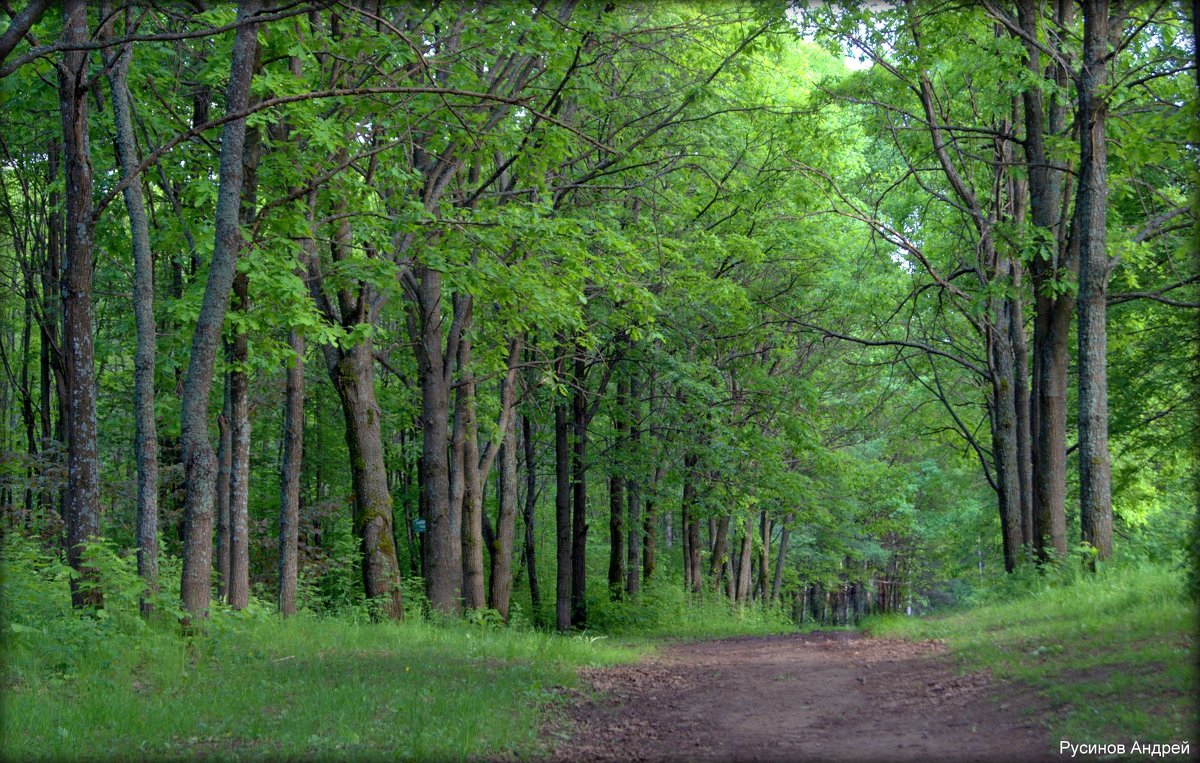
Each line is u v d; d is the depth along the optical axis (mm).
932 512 43281
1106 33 15500
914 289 24234
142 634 11469
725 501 28734
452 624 17938
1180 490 23953
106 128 14969
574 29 15648
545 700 10273
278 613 15344
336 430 30156
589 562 38844
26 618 10734
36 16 8430
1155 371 23469
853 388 32719
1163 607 10641
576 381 26359
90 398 11836
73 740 7789
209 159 15102
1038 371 18188
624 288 18844
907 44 18828
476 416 21797
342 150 15133
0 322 25219
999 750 6844
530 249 16609
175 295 20594
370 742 7789
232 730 8234
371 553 17766
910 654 12688
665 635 25172
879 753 7242
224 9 13312
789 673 12469
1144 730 6508
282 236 13328
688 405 26250
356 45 13812
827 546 46469
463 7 15695
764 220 24281
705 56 21453
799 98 25047
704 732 8766
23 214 22906
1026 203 21453
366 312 17719
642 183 21391
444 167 17703
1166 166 19391
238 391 15258
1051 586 15359
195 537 12102
